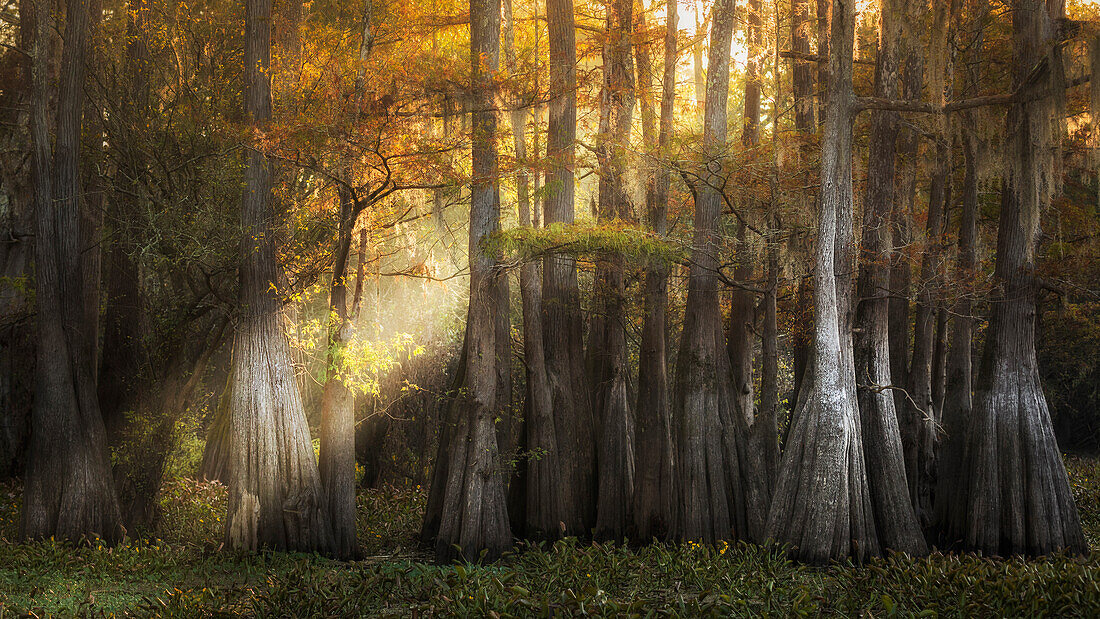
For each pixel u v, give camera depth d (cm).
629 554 1499
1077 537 1678
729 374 1830
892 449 1689
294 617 1073
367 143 1505
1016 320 1755
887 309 1770
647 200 1953
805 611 1105
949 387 1980
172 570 1371
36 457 1502
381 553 1780
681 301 2745
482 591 1096
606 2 2042
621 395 1888
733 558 1538
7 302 2320
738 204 1927
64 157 1545
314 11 1895
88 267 1883
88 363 1577
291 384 1614
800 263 1892
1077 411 3778
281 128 1499
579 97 1956
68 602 1128
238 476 1567
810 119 2198
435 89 1548
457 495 1678
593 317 2042
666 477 1769
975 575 1269
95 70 1814
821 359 1619
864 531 1588
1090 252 1977
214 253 1641
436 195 1688
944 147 1925
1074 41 1650
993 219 2280
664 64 2205
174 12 1909
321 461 1683
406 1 1792
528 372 1853
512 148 1825
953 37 1855
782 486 1609
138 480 1700
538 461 1805
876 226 1772
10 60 2352
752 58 2155
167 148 1777
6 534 1566
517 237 1639
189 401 2131
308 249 1888
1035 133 1653
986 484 1727
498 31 1709
